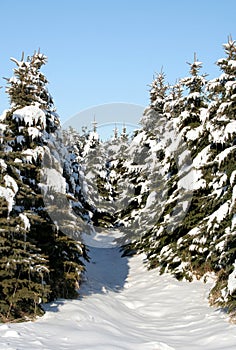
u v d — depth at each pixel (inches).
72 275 456.8
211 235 451.8
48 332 313.1
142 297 547.5
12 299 344.2
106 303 469.4
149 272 708.7
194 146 590.2
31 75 501.0
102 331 343.0
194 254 569.6
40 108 499.2
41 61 535.2
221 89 475.2
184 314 433.1
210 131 482.6
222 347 286.2
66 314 383.2
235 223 358.6
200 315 411.8
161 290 559.2
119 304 494.3
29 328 316.5
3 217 354.0
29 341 274.8
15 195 357.4
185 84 660.7
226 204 384.5
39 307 377.1
